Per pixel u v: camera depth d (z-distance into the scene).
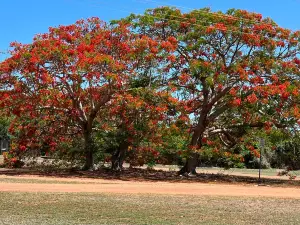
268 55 24.17
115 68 22.48
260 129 25.31
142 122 24.61
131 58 23.38
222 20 24.70
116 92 23.61
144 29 25.66
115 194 15.39
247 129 25.91
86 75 22.36
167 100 23.62
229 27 24.16
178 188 18.53
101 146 26.28
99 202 13.41
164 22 25.52
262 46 24.09
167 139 25.09
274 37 24.48
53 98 23.34
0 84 22.92
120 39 24.16
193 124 25.98
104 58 22.19
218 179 24.62
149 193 16.06
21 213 11.37
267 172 33.72
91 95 23.64
